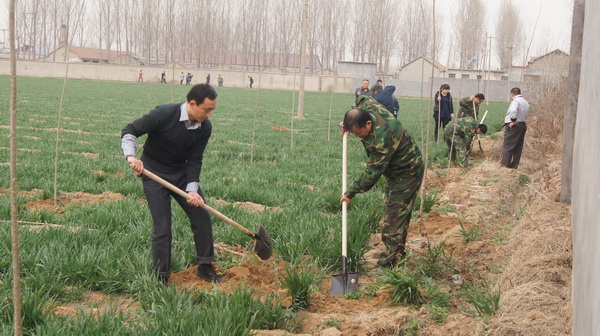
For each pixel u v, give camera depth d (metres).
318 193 9.57
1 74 68.88
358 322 4.91
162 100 38.78
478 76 76.50
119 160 12.88
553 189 10.31
